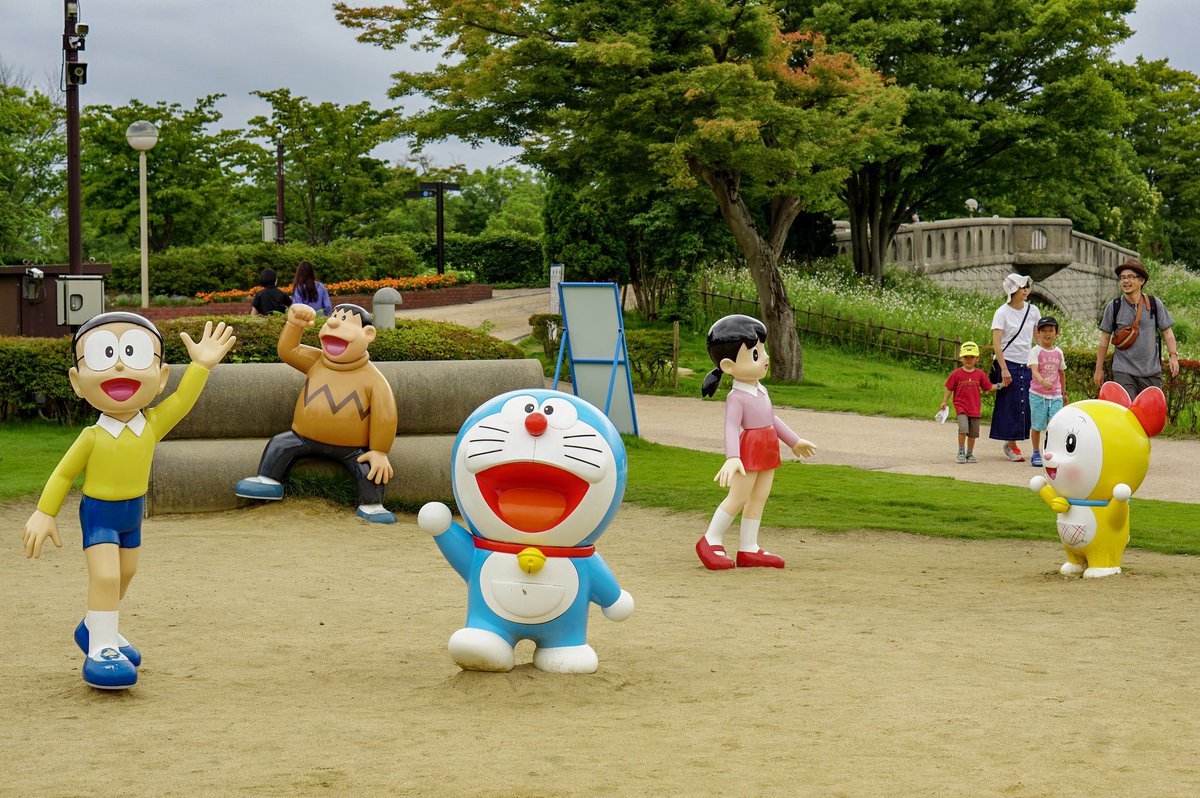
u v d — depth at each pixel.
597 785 4.02
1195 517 11.49
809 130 23.52
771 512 12.02
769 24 22.81
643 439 17.11
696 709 5.20
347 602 7.83
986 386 15.88
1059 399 15.43
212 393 11.63
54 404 16.02
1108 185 43.06
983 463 15.90
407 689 5.60
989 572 9.16
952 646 6.56
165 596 7.88
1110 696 5.37
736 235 25.97
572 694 5.48
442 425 12.20
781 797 3.90
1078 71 37.03
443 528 5.82
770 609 7.79
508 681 5.65
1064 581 8.66
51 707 5.20
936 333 30.78
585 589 5.86
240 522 10.94
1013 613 7.52
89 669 5.40
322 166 55.41
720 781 4.08
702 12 21.91
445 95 23.14
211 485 11.30
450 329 15.03
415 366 12.24
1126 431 8.66
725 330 9.48
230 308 34.59
